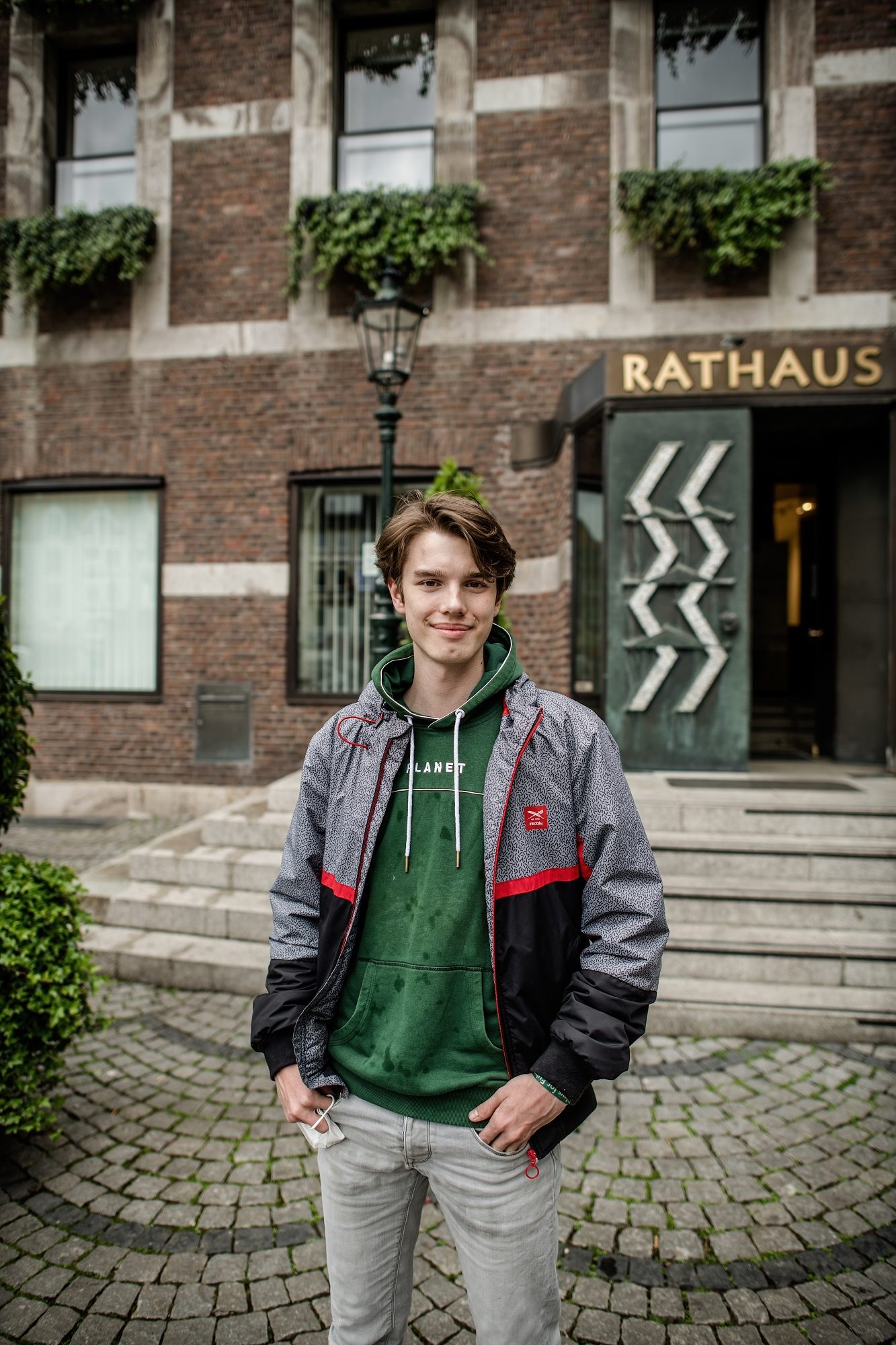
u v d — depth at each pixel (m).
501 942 1.22
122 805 7.18
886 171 6.31
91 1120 2.71
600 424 5.84
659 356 5.43
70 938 2.62
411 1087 1.22
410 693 1.41
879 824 4.20
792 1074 3.00
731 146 6.68
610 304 6.59
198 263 7.09
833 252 6.37
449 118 6.75
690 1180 2.39
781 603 7.65
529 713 1.28
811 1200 2.30
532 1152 1.19
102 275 6.98
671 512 5.45
